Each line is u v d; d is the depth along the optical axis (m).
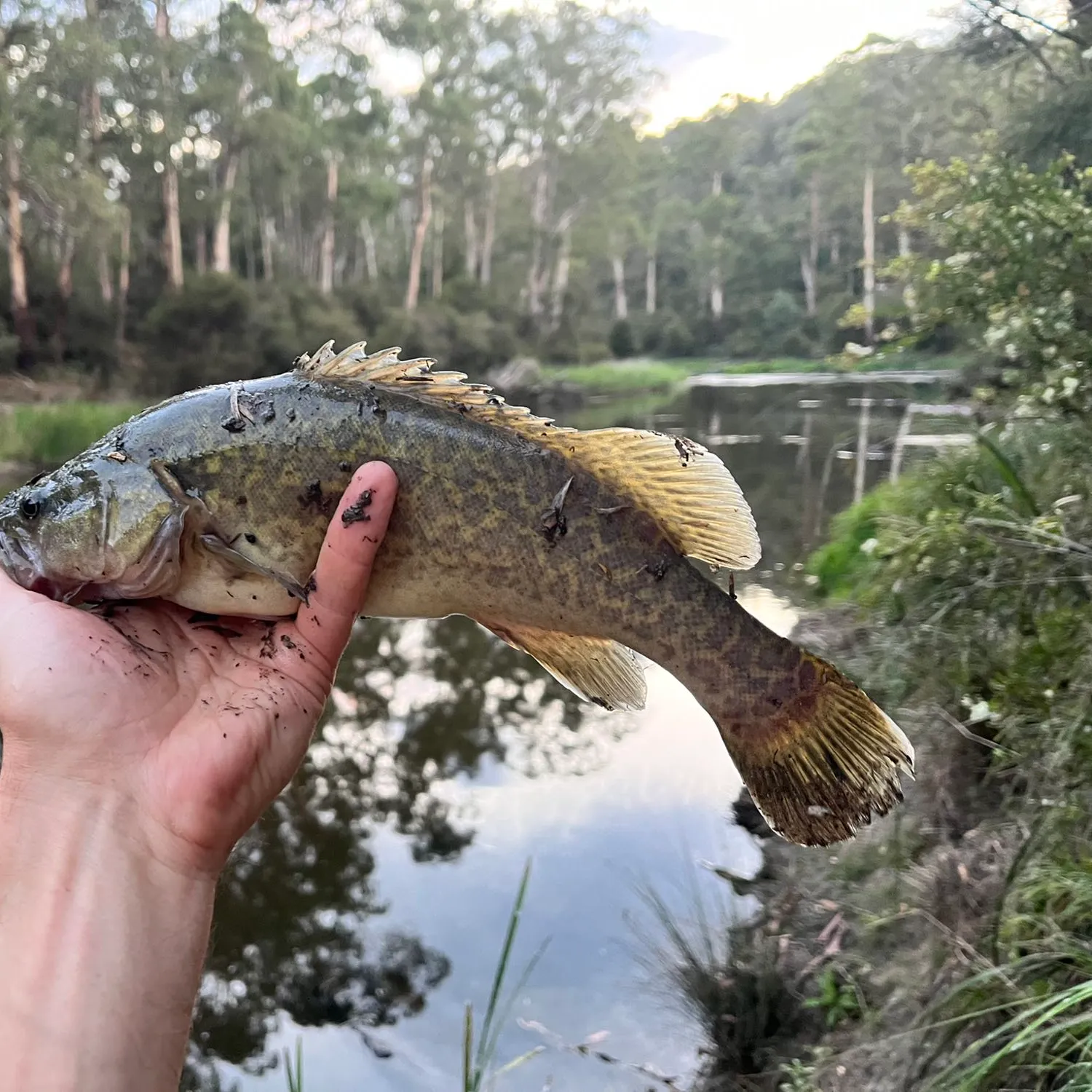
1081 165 7.34
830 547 10.07
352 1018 4.38
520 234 53.88
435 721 7.38
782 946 4.37
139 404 21.80
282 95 33.84
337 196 40.03
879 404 12.29
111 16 28.08
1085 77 7.32
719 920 4.75
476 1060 4.04
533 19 53.78
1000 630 4.66
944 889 3.82
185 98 30.28
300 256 41.53
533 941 4.77
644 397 33.91
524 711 7.55
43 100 25.92
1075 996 2.35
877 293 15.85
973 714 4.11
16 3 24.67
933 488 6.85
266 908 5.16
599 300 63.19
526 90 52.69
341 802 6.20
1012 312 5.55
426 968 4.65
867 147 24.66
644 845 5.57
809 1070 3.58
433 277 45.38
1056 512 4.58
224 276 27.61
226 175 33.94
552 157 55.84
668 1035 4.07
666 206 58.62
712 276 50.66
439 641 9.18
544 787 6.32
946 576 5.17
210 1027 4.37
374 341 32.97
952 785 4.45
